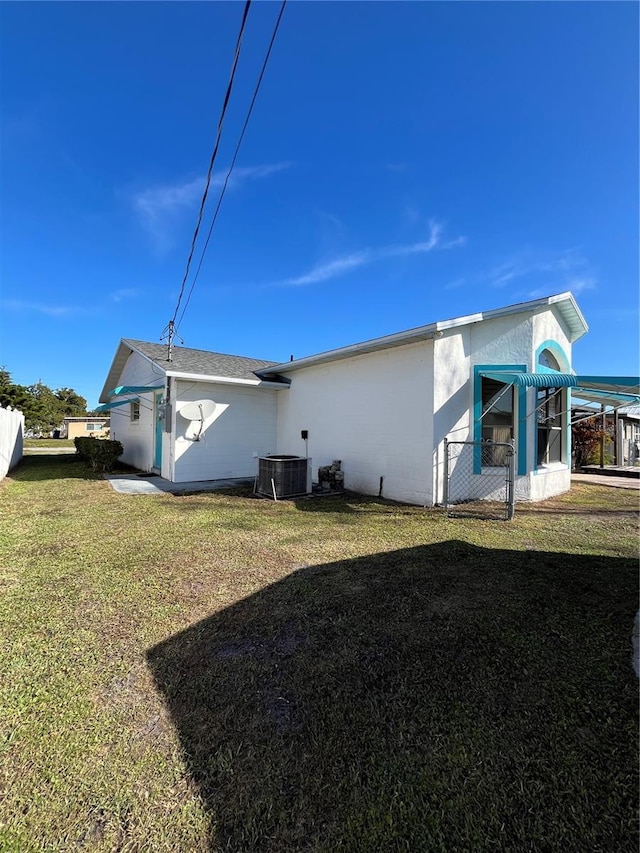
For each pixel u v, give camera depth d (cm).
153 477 1051
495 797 146
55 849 130
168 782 155
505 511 653
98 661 237
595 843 129
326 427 948
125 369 1403
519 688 208
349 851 128
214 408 1005
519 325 738
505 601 311
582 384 698
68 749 171
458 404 729
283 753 169
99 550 439
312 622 282
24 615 291
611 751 166
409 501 737
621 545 465
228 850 129
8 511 636
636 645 247
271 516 617
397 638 260
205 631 271
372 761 164
